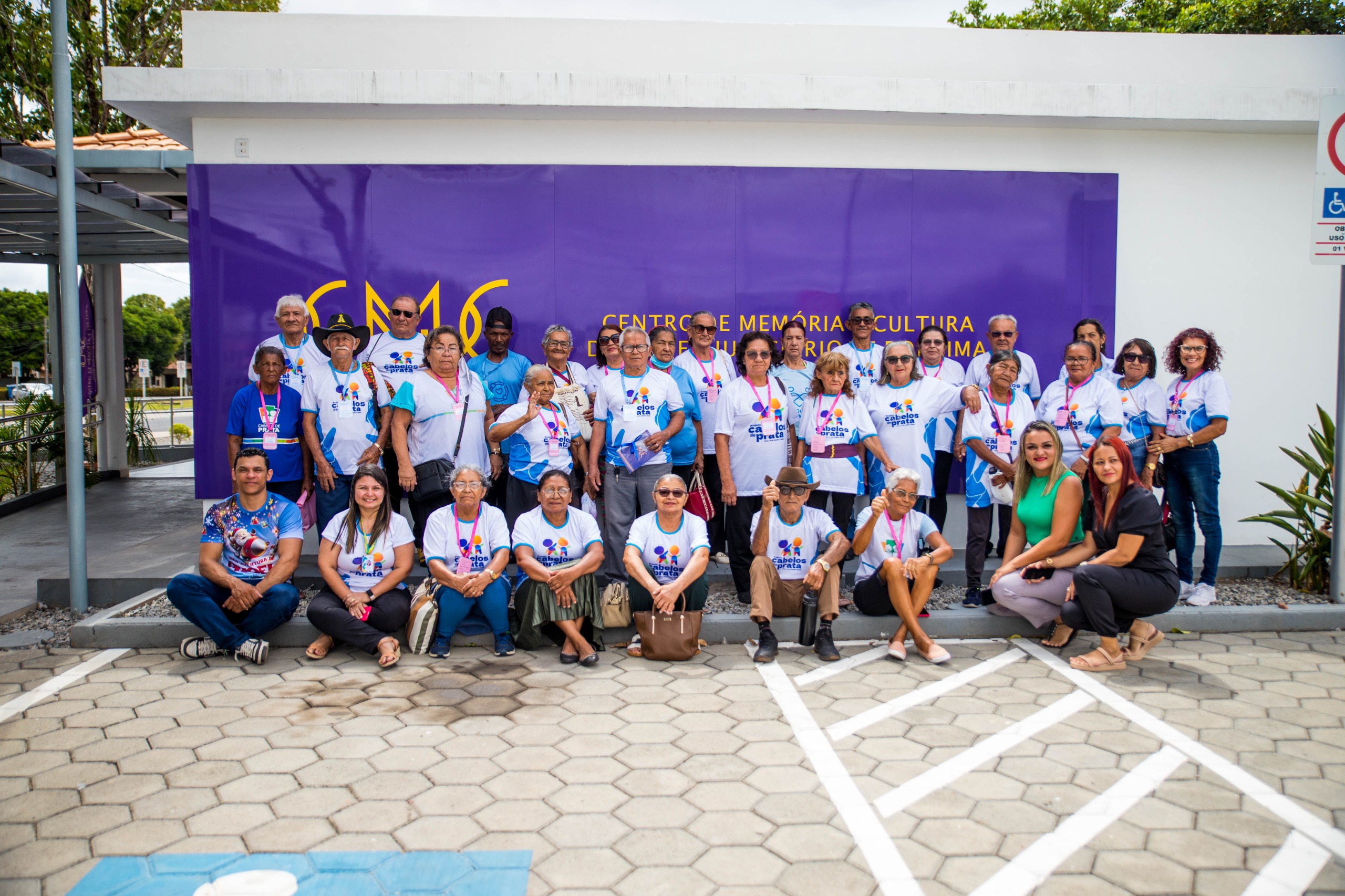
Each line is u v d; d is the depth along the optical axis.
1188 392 5.44
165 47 17.36
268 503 4.72
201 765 3.34
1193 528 5.51
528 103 6.01
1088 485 4.97
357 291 6.26
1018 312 6.65
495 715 3.86
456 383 5.30
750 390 5.35
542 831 2.87
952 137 6.63
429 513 5.27
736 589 5.56
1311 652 4.75
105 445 11.81
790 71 6.68
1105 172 6.72
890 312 6.56
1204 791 3.14
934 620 5.05
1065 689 4.20
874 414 5.62
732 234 6.45
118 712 3.86
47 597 5.59
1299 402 7.07
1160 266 6.87
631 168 6.38
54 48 5.17
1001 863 2.69
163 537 7.55
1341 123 5.10
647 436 5.19
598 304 6.39
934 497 5.96
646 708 3.96
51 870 2.62
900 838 2.83
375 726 3.73
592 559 4.61
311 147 6.28
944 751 3.49
